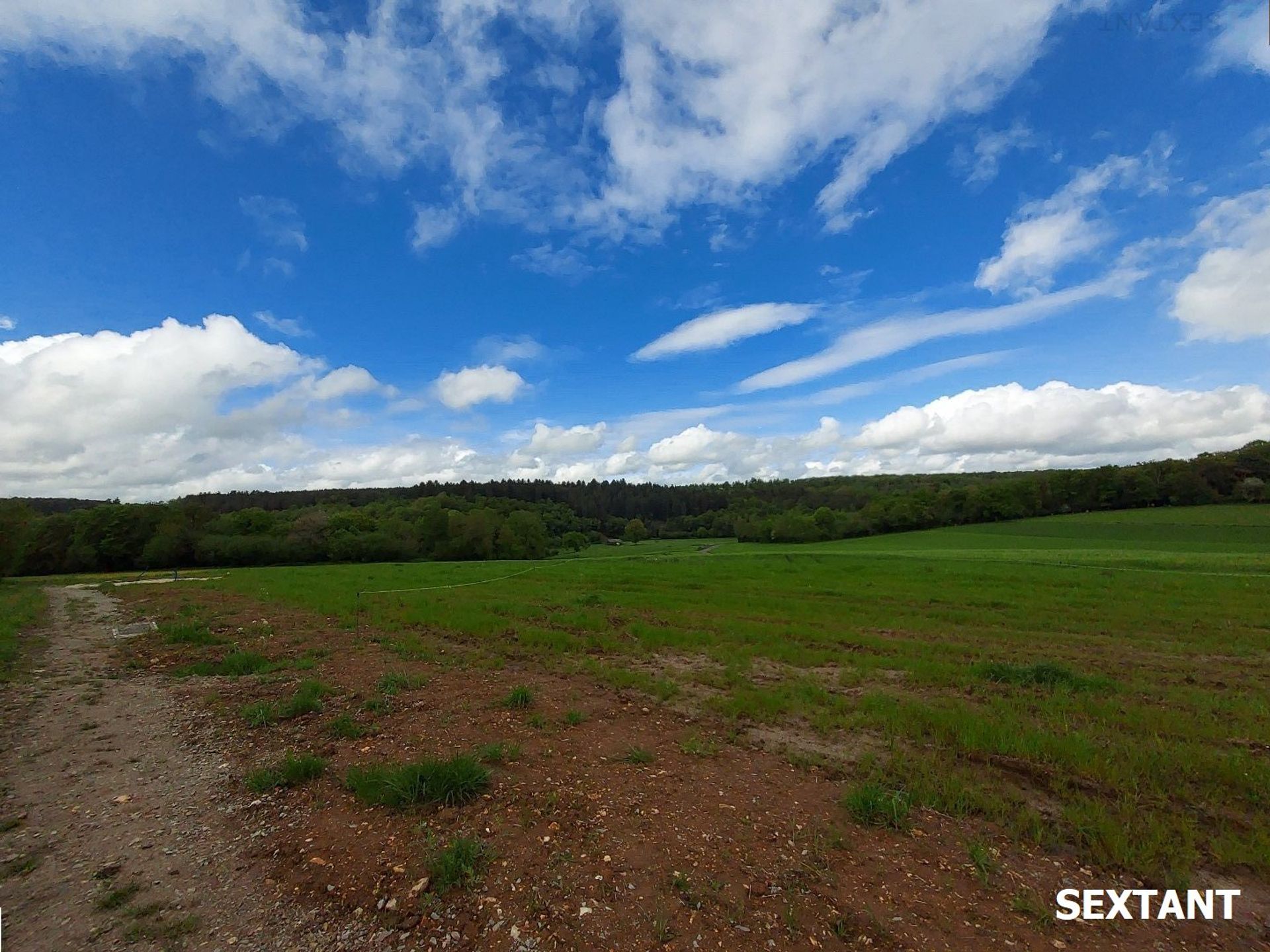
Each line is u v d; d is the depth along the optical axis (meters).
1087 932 3.68
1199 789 5.68
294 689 9.68
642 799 5.42
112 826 5.12
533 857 4.41
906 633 14.62
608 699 9.01
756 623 15.84
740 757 6.61
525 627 15.09
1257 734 7.16
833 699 8.71
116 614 21.16
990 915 3.81
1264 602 18.11
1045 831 4.88
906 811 5.07
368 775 5.70
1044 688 9.30
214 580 35.34
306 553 64.06
